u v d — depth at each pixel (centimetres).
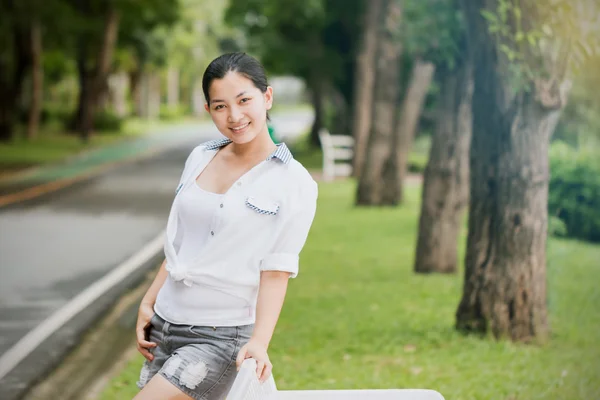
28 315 1259
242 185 467
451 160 1581
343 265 1658
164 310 486
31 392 916
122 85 10056
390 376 906
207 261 468
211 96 461
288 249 463
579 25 903
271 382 478
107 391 898
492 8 964
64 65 7488
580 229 1959
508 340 1028
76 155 4716
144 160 4509
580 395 816
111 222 2248
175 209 485
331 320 1180
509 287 1029
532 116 988
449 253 1587
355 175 3803
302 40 5222
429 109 4797
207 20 11044
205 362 467
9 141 5388
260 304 456
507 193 1020
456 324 1080
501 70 983
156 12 5984
